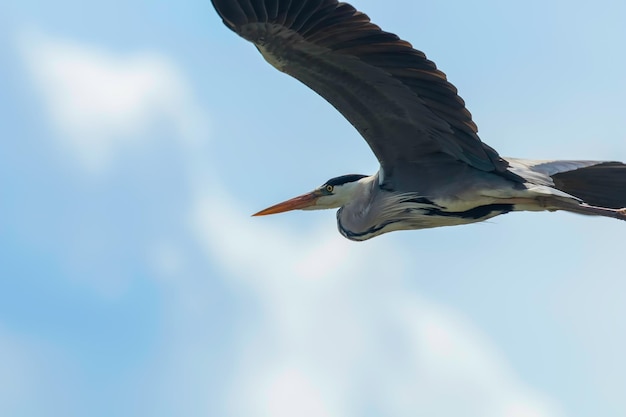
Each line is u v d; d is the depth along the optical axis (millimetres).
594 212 12453
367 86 11875
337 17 11031
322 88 11938
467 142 12367
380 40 11227
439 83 11633
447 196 12852
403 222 13477
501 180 12695
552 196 12500
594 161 13312
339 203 14961
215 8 11008
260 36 11211
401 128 12508
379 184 13312
